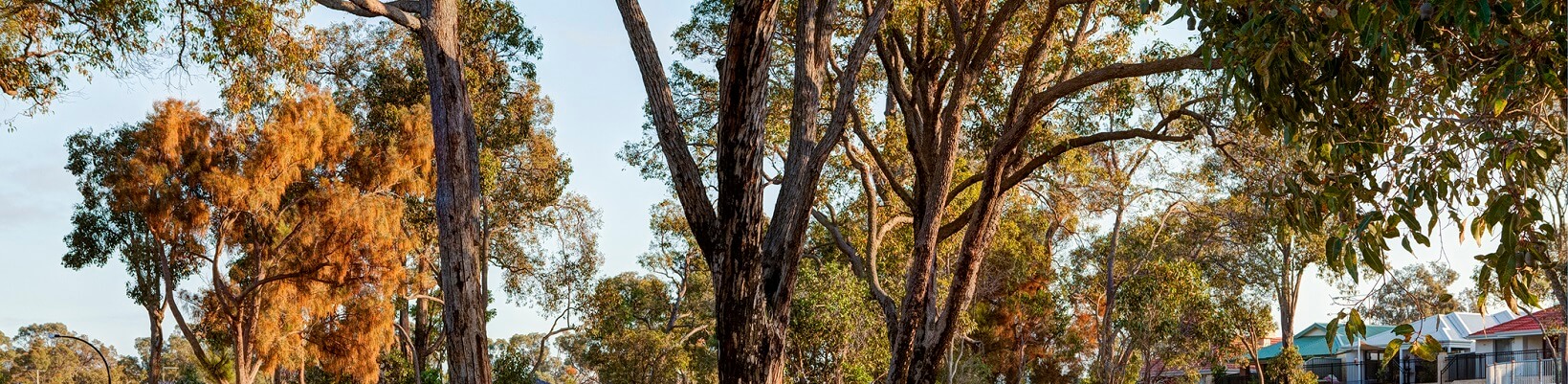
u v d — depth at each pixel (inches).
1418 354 170.9
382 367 1314.0
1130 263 1275.8
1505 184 153.7
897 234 812.6
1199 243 1301.7
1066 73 568.7
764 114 297.3
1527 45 152.3
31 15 519.2
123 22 513.3
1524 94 161.9
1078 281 1320.1
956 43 504.1
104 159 1273.4
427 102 1250.6
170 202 1061.8
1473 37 139.6
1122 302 1039.0
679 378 1358.3
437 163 358.9
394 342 1358.3
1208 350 1090.7
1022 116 435.8
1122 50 584.1
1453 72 163.5
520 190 1338.6
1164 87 554.3
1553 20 145.1
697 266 1643.7
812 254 911.7
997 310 1224.8
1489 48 164.4
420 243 1311.5
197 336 1206.3
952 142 469.7
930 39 528.1
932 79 518.9
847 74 331.0
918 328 462.3
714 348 1307.8
